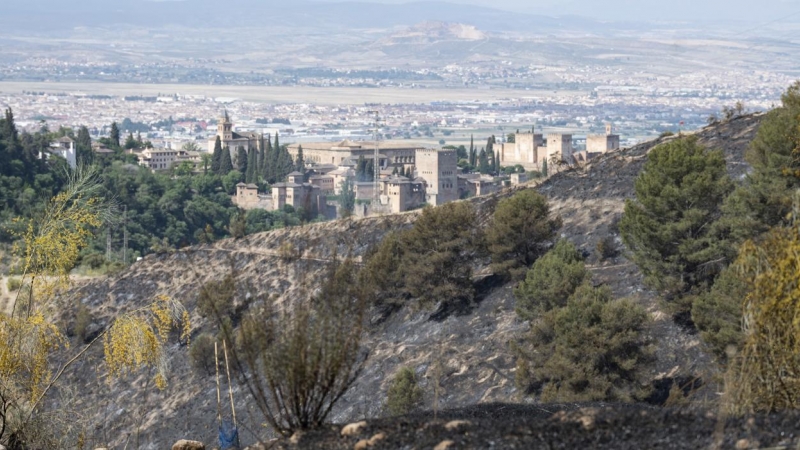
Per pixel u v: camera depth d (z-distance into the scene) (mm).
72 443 26125
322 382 16016
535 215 68938
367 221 89188
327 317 16188
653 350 46438
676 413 14352
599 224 75000
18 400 24625
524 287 58719
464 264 69000
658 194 52969
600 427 13797
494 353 57094
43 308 26625
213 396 58406
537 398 48312
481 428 14227
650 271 53281
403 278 68000
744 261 17344
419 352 60125
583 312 45938
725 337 40094
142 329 25969
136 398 59312
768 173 48625
